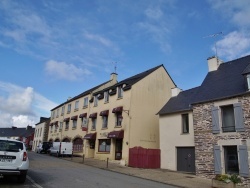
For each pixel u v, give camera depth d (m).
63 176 12.87
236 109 15.80
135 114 24.75
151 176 16.20
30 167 16.06
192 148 19.94
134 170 19.09
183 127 21.20
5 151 9.83
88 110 32.38
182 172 19.42
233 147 15.88
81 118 34.00
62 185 10.16
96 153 28.03
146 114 25.55
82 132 32.69
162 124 22.98
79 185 10.42
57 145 30.66
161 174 17.41
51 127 45.03
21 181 10.09
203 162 17.02
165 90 27.95
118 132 24.53
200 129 17.73
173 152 21.25
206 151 17.03
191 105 19.66
